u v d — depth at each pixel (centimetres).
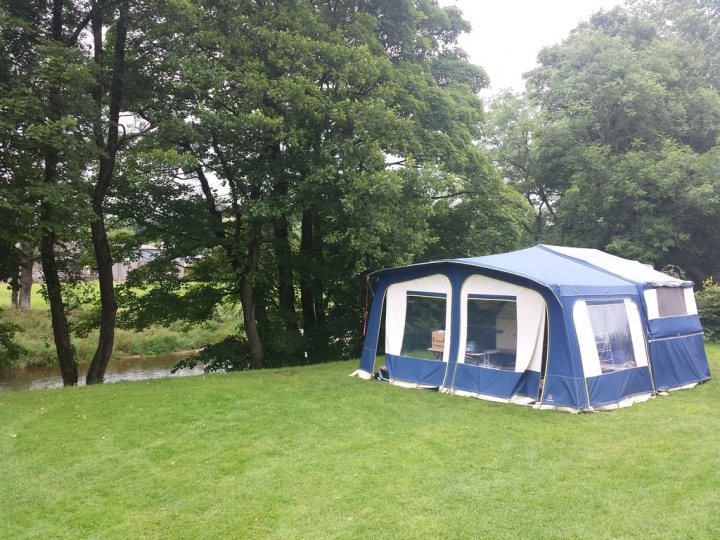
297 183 1240
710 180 1964
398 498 520
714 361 1310
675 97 2222
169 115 1211
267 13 1227
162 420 796
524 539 438
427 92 1523
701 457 611
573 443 675
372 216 1193
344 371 1209
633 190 2017
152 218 1470
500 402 888
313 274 1609
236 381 1084
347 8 1500
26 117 939
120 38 1254
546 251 1108
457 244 1767
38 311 2788
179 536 457
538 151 2436
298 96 1155
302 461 624
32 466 617
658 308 1017
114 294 1510
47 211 1009
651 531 444
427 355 1026
